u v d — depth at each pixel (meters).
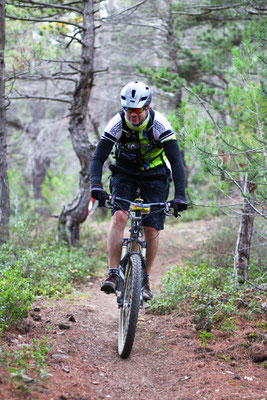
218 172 7.09
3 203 10.50
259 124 7.74
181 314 6.68
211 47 17.09
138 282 5.04
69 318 6.35
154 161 5.75
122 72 19.45
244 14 11.80
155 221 5.75
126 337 5.04
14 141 26.62
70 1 12.79
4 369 4.19
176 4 14.48
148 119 5.43
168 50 17.72
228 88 8.41
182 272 7.82
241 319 6.24
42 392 3.99
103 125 22.70
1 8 10.19
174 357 5.28
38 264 8.44
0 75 10.45
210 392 4.31
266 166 7.22
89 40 11.54
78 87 11.69
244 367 4.98
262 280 7.59
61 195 22.56
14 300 5.51
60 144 26.42
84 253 11.41
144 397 4.34
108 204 5.44
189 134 7.44
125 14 12.77
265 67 7.79
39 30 12.28
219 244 10.98
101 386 4.49
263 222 8.56
